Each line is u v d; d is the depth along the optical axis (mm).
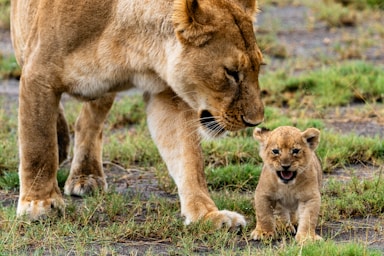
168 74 10539
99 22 10602
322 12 25250
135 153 14055
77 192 12273
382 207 11219
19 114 10992
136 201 11516
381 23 24781
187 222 10617
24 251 9703
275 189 10055
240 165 13242
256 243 9992
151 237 10180
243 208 11258
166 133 11141
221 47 10258
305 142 9953
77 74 10750
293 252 9203
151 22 10484
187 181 10875
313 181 9984
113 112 16500
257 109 10430
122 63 10688
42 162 10938
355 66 18922
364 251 9180
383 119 15891
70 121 15938
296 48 22234
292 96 17422
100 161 12602
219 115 10469
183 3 10133
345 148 13766
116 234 10117
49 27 10727
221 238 9945
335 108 16891
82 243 9867
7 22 24359
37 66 10797
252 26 10484
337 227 10594
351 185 12047
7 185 12539
